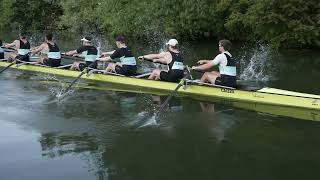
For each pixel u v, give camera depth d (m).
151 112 11.26
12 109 11.55
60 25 34.09
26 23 37.25
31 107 11.75
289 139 9.20
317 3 21.53
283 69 16.94
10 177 7.66
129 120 10.62
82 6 31.94
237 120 10.52
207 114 11.03
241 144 8.98
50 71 15.94
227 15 25.38
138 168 7.97
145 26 26.59
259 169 7.85
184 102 12.13
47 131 9.90
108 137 9.52
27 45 17.00
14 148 8.94
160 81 13.37
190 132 9.74
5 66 17.45
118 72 14.37
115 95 12.96
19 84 14.39
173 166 7.98
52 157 8.50
